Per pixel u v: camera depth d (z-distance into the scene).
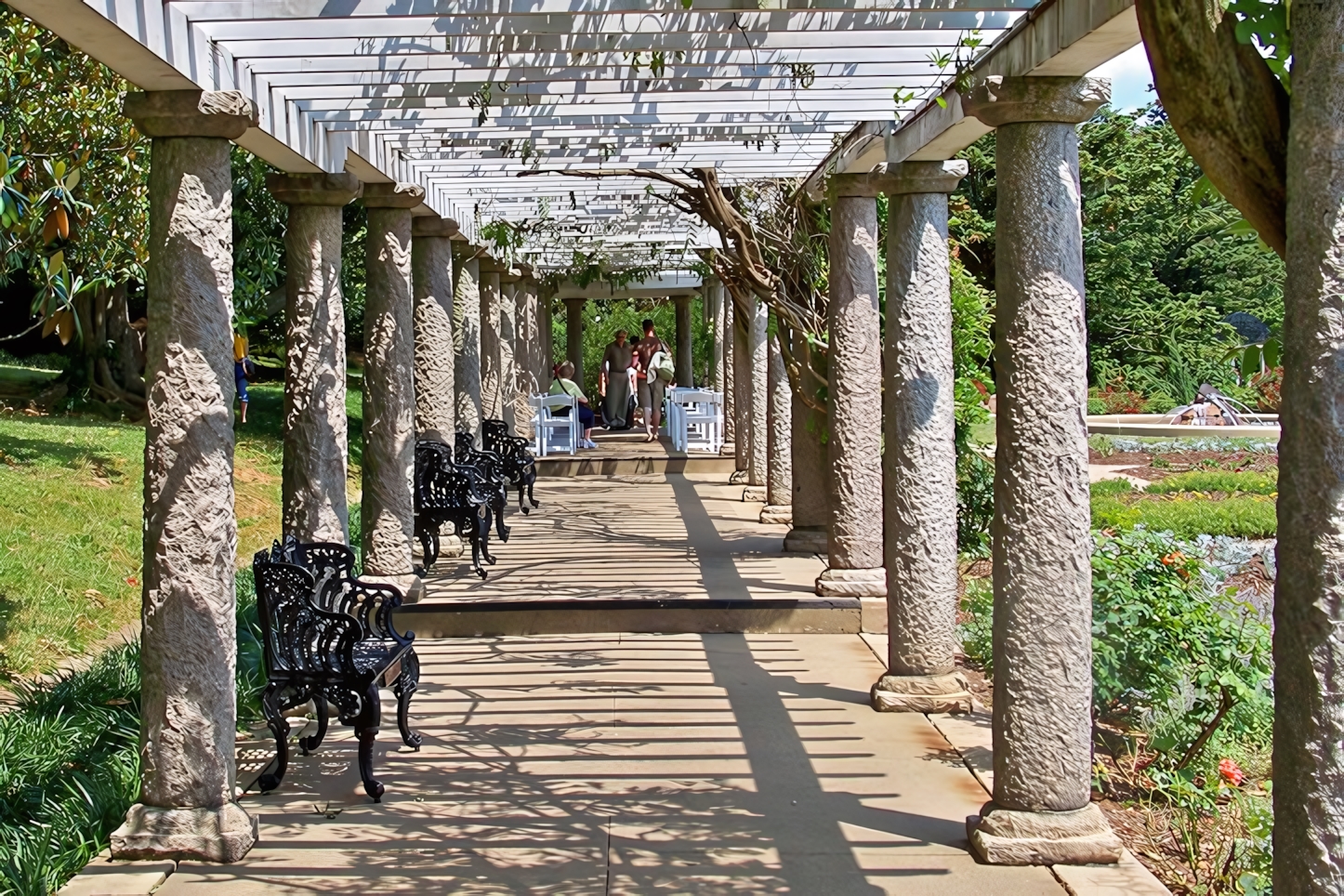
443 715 6.45
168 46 4.22
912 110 6.27
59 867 4.41
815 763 5.61
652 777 5.44
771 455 12.87
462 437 11.15
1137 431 24.08
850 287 8.21
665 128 7.56
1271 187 2.69
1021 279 4.42
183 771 4.61
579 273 17.36
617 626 8.30
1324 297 2.40
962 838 4.71
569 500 14.91
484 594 8.96
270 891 4.30
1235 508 14.26
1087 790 4.53
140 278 11.24
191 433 4.57
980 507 10.89
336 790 5.35
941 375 6.35
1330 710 2.38
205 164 4.58
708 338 24.50
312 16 4.48
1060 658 4.46
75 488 12.16
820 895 4.23
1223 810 5.61
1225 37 2.64
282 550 5.54
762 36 5.35
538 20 5.09
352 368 30.58
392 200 8.20
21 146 6.73
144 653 4.62
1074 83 4.39
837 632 8.25
